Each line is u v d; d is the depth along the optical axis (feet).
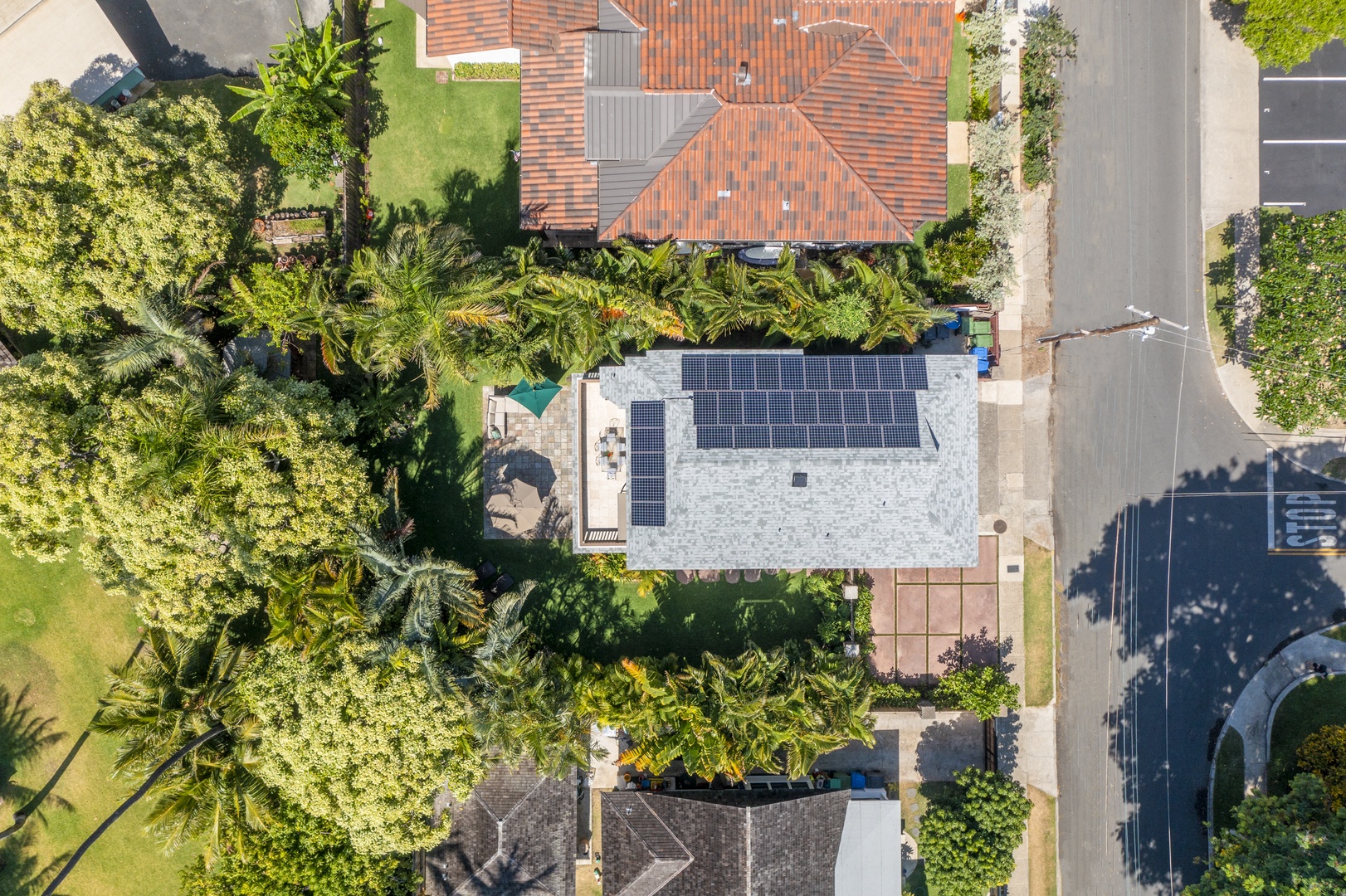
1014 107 116.57
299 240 112.27
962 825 105.81
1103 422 118.52
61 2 103.96
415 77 113.70
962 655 118.01
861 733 100.22
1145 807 118.73
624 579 111.34
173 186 94.79
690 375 97.19
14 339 109.40
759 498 95.25
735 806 102.47
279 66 100.63
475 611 96.78
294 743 87.30
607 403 102.94
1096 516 118.62
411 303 87.86
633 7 101.65
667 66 100.22
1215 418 118.52
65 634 112.98
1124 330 111.96
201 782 91.97
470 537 115.44
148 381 98.48
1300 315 103.09
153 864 114.01
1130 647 118.52
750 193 102.58
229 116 112.78
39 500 87.51
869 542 96.78
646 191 102.06
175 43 112.37
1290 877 94.32
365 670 87.51
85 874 113.80
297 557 91.61
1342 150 117.19
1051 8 116.47
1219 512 118.32
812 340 106.52
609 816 108.88
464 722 90.68
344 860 97.60
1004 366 118.11
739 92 99.14
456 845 109.40
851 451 93.81
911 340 104.73
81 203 92.38
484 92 113.91
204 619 93.09
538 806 109.19
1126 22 117.19
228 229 101.50
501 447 114.93
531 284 98.02
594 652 116.47
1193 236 118.11
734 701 96.68
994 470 118.21
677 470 94.79
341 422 98.84
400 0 110.32
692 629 116.78
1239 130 117.60
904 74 103.81
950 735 118.52
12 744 112.98
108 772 113.39
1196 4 117.08
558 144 105.40
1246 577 118.52
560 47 104.83
